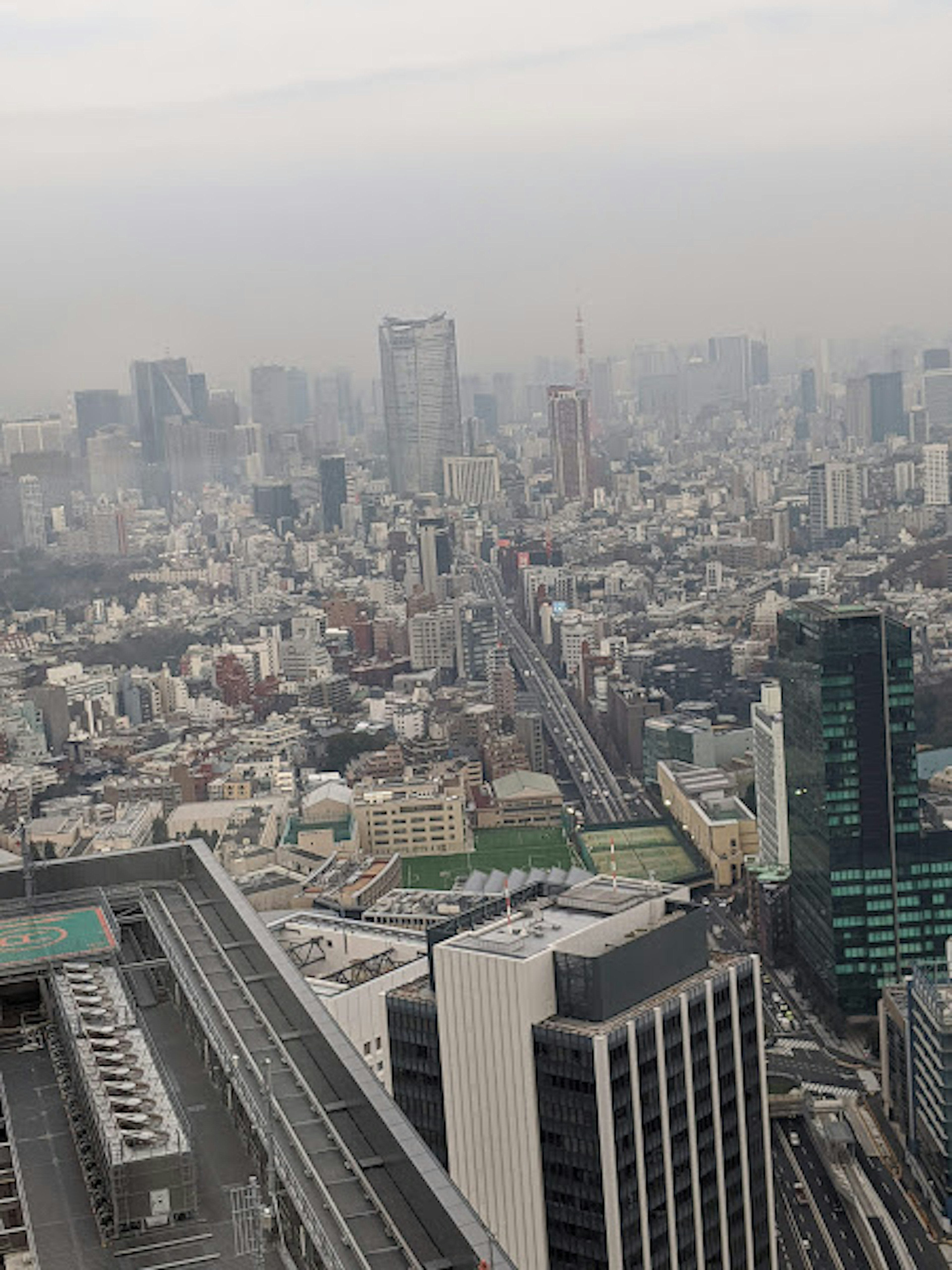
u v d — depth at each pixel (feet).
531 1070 512.63
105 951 362.74
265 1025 310.24
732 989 544.21
